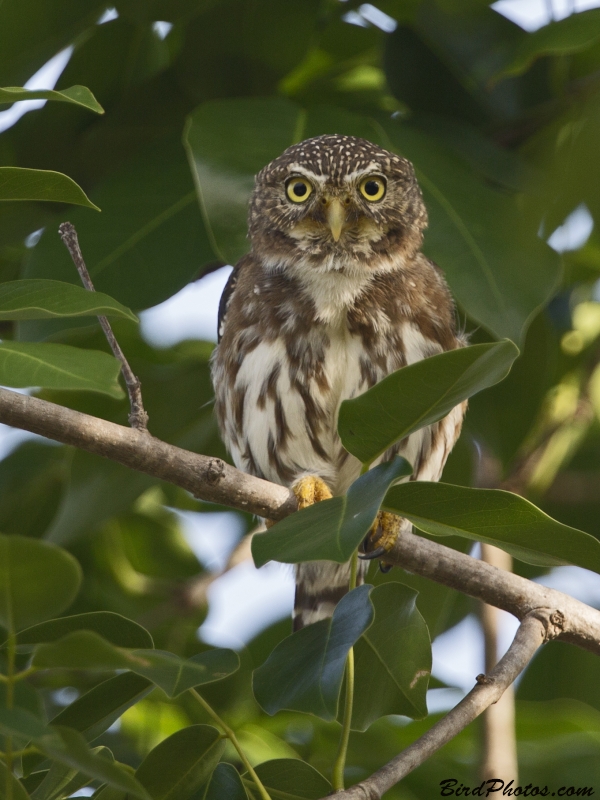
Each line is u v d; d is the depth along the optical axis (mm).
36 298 4797
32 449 11570
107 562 11719
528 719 9719
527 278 8109
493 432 10445
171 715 10000
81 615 5316
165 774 5621
